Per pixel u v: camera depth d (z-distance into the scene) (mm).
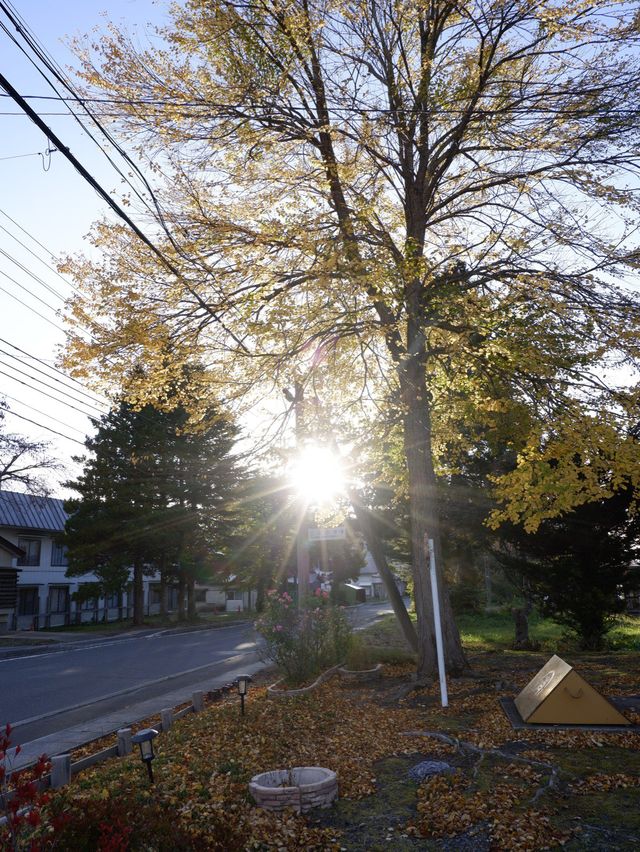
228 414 13859
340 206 12445
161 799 6082
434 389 15352
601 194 11258
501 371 11594
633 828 5281
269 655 14320
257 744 8086
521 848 5023
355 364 15789
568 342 11570
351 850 5207
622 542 19547
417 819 5727
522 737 7824
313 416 14820
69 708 12609
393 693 11555
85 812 4344
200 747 8016
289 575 47781
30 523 41500
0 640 29641
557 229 11742
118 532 35500
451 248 13688
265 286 11555
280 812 5887
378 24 12195
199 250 11750
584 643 20859
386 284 11562
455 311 11773
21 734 10438
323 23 11180
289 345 12734
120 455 34781
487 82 11906
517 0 10805
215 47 11211
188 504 36781
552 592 20594
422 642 12586
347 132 12117
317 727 9078
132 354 12047
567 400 10664
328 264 10969
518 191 12430
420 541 12898
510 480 9961
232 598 62969
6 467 33531
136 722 10742
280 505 38344
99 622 45844
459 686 11461
